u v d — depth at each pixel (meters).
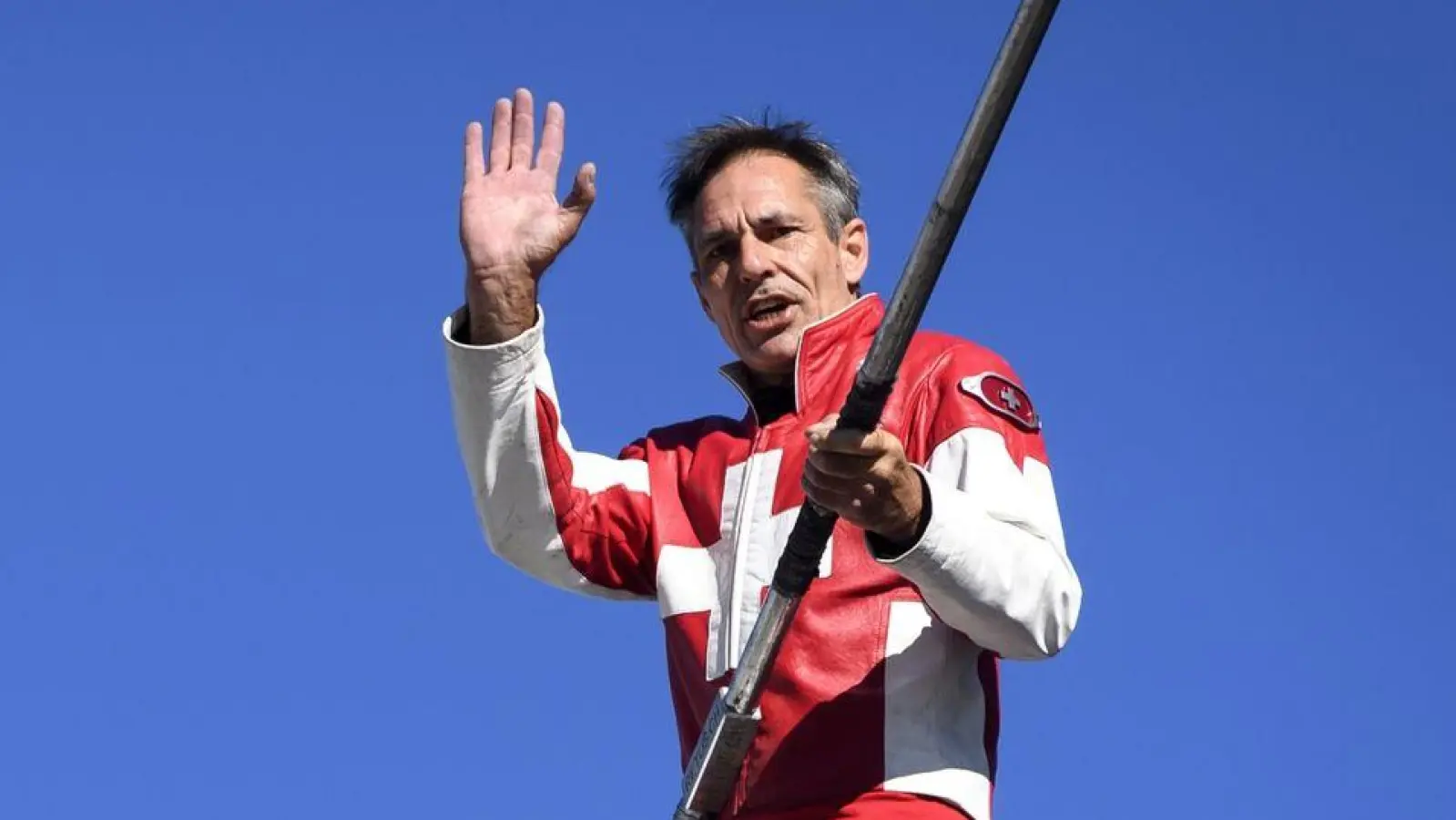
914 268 8.16
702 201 10.48
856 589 9.40
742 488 9.97
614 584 10.31
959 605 8.98
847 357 10.12
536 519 10.14
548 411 10.04
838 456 8.56
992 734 9.50
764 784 9.27
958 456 9.50
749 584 9.73
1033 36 7.76
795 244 10.35
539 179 9.96
